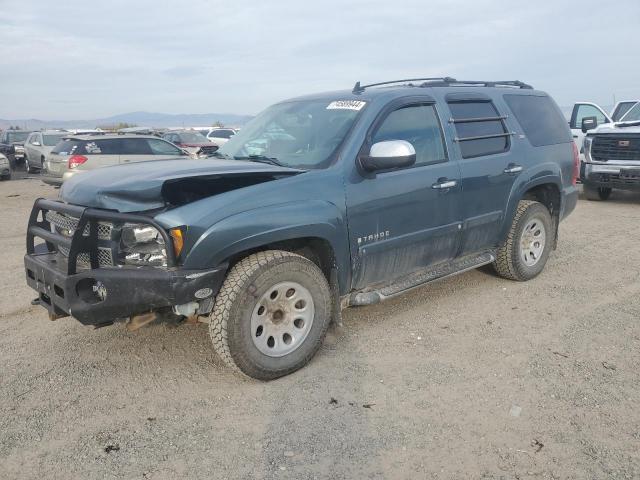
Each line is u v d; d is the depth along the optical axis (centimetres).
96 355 411
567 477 268
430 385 360
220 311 343
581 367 381
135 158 1355
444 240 473
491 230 518
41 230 395
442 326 458
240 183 362
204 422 321
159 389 360
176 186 343
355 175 400
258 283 346
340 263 394
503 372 376
